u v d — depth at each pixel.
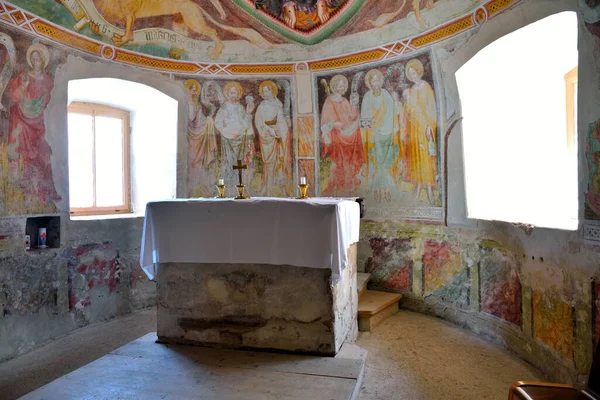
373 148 6.23
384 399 3.32
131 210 6.84
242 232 3.72
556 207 5.16
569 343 3.40
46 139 4.82
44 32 4.75
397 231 6.03
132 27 5.71
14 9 4.39
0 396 3.41
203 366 3.42
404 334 4.89
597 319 3.09
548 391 2.36
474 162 5.27
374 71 6.11
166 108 6.48
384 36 5.89
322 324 3.63
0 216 4.27
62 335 4.91
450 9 5.09
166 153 6.54
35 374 3.85
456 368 3.92
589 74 3.22
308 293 3.65
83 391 2.99
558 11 3.80
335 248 3.47
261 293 3.74
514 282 4.30
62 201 5.00
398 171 6.02
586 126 3.24
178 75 6.27
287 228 3.62
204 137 6.50
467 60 5.00
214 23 6.31
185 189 6.41
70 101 6.16
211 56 6.40
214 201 3.80
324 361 3.51
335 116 6.48
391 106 6.03
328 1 6.05
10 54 4.39
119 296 5.69
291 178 6.68
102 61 5.48
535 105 5.28
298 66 6.53
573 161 4.96
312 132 6.61
